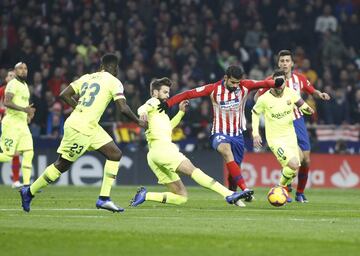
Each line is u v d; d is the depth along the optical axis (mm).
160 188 55031
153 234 25234
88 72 64750
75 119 31406
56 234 24969
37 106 60844
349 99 64750
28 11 70562
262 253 21562
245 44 70500
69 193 47031
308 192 53000
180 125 60906
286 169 39531
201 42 69625
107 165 31812
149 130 34344
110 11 70812
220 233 25719
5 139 45875
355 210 36031
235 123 37719
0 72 62938
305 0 74000
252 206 37375
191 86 63688
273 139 40031
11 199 40594
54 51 67188
